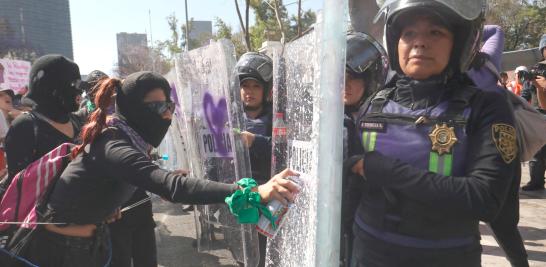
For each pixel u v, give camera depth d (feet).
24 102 7.34
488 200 3.52
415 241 3.98
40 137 6.93
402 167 3.80
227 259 7.59
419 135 3.96
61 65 7.24
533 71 12.49
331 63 3.05
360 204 4.70
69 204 5.26
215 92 6.57
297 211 4.66
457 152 3.80
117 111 5.82
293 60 4.92
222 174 6.68
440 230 3.92
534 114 6.73
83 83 7.58
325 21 3.09
